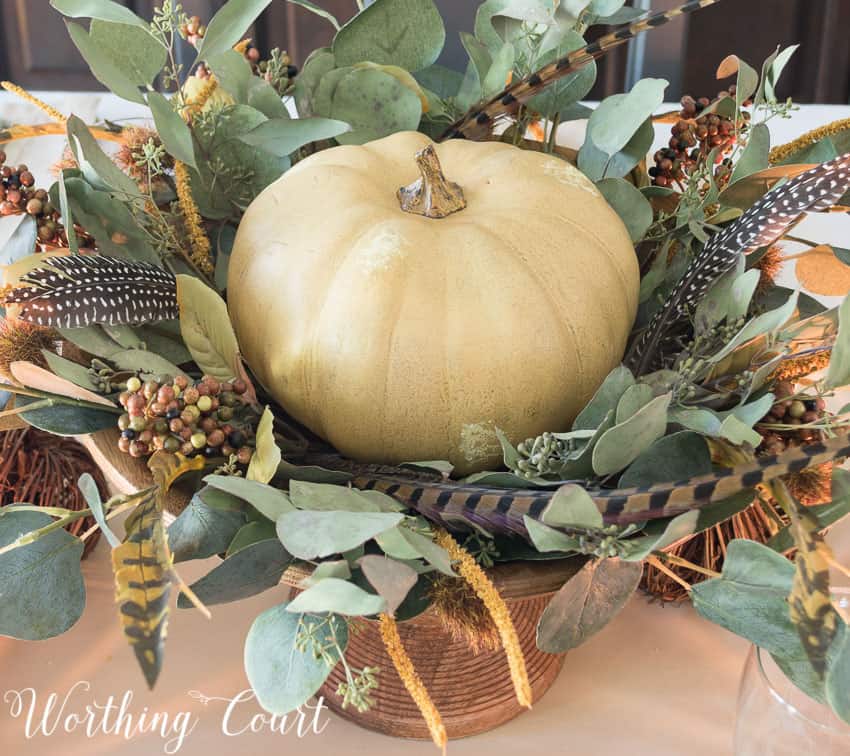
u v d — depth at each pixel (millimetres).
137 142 672
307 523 452
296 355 565
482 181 615
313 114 706
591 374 579
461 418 553
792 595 419
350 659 627
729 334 564
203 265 647
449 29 1404
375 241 561
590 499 454
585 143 713
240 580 477
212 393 533
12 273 580
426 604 498
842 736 507
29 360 594
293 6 1558
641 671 669
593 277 583
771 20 1567
